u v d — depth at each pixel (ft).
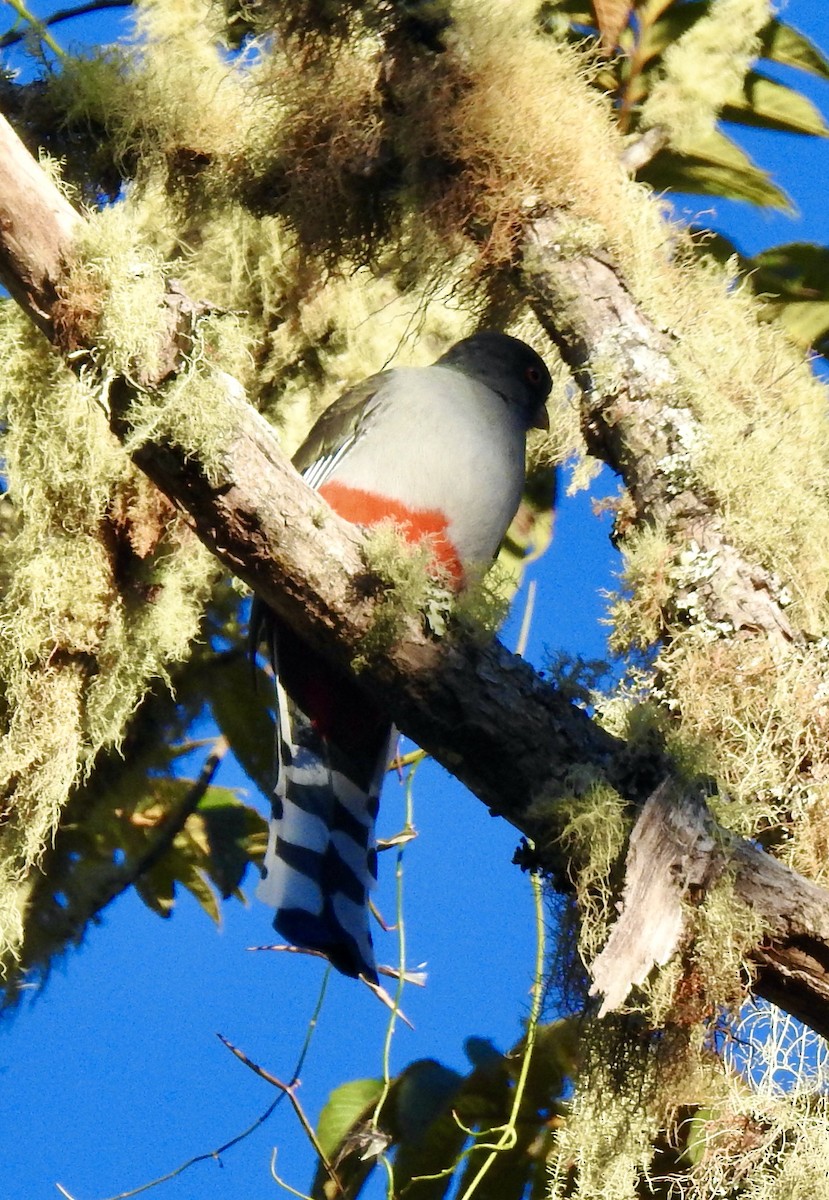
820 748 17.74
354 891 20.06
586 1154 16.14
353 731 20.47
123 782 23.39
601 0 22.12
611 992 14.69
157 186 21.25
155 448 15.80
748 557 18.39
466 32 19.94
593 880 15.64
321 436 22.76
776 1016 17.25
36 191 15.78
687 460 18.65
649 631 18.35
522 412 23.45
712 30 21.66
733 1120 16.94
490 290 20.70
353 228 20.98
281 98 20.42
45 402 18.37
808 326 23.45
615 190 20.24
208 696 24.09
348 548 16.49
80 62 20.97
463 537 21.86
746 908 15.37
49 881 22.65
